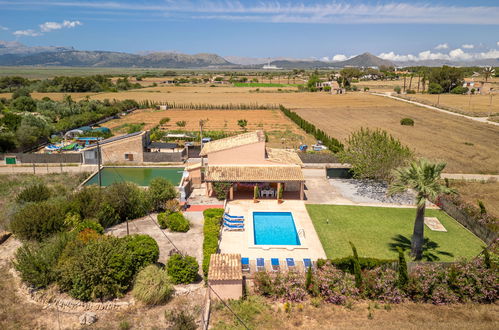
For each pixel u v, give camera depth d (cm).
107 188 3534
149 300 2075
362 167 4284
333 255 2811
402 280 2178
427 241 3083
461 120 9975
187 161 5750
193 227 3266
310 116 10944
